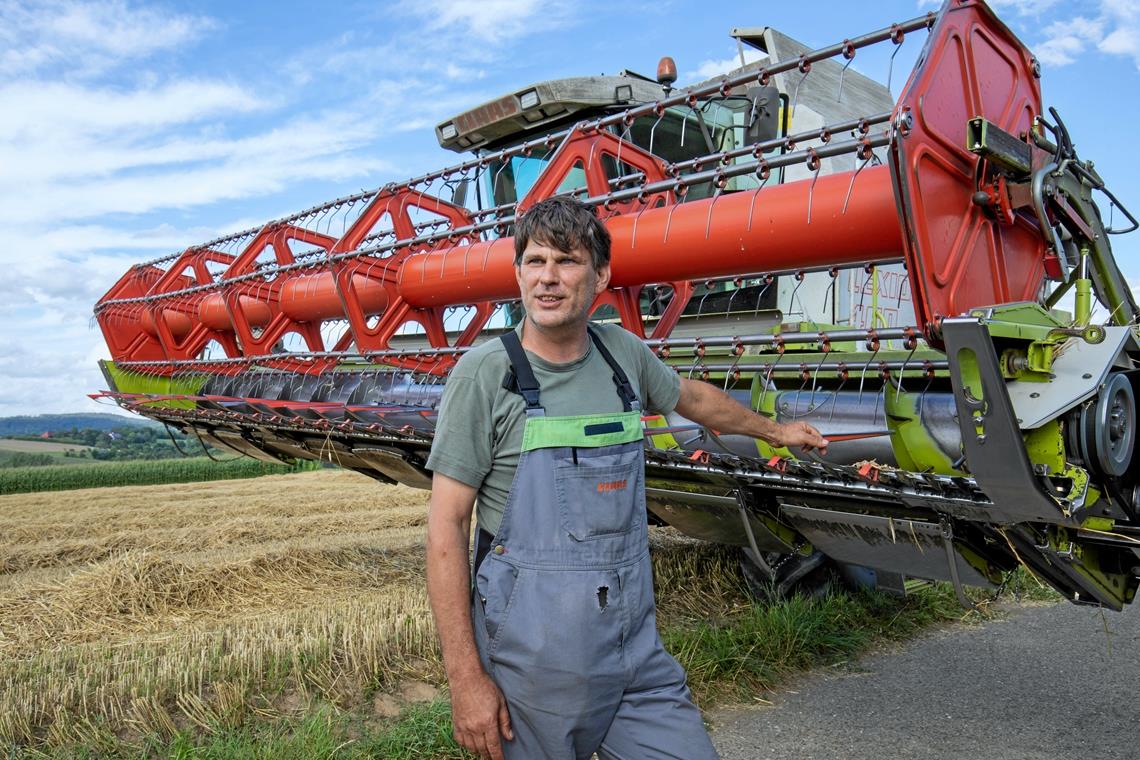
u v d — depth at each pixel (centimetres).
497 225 443
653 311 575
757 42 695
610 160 603
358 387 552
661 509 435
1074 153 312
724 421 231
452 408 183
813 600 512
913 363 307
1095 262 330
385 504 1200
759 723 384
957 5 278
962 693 420
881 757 347
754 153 340
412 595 550
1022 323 260
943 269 263
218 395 651
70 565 796
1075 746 357
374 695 385
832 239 311
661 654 193
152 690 370
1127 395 266
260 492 1427
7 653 450
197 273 746
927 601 552
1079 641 506
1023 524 286
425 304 500
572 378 189
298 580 610
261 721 358
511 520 182
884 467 297
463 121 656
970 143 263
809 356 361
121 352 817
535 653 178
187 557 753
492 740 178
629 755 190
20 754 325
